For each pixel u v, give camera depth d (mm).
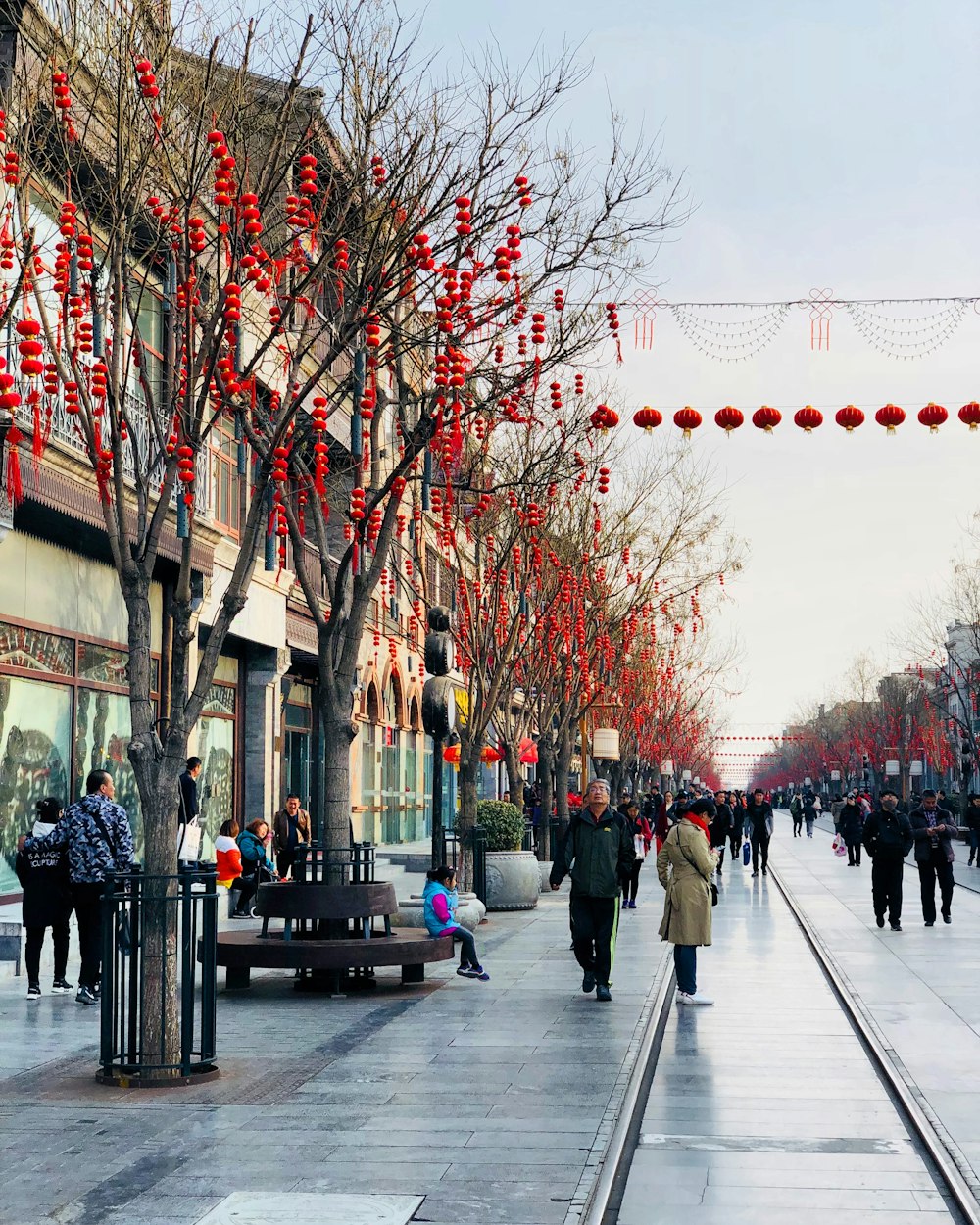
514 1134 7754
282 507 13469
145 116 11273
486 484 22359
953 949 17703
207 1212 6344
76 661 18281
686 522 32750
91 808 12922
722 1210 6660
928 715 86375
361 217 11766
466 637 22766
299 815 23203
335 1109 8336
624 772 52000
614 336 14570
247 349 18672
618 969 15609
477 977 14539
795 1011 12875
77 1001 12711
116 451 9711
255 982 14570
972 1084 9453
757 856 33531
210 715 23797
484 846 22203
